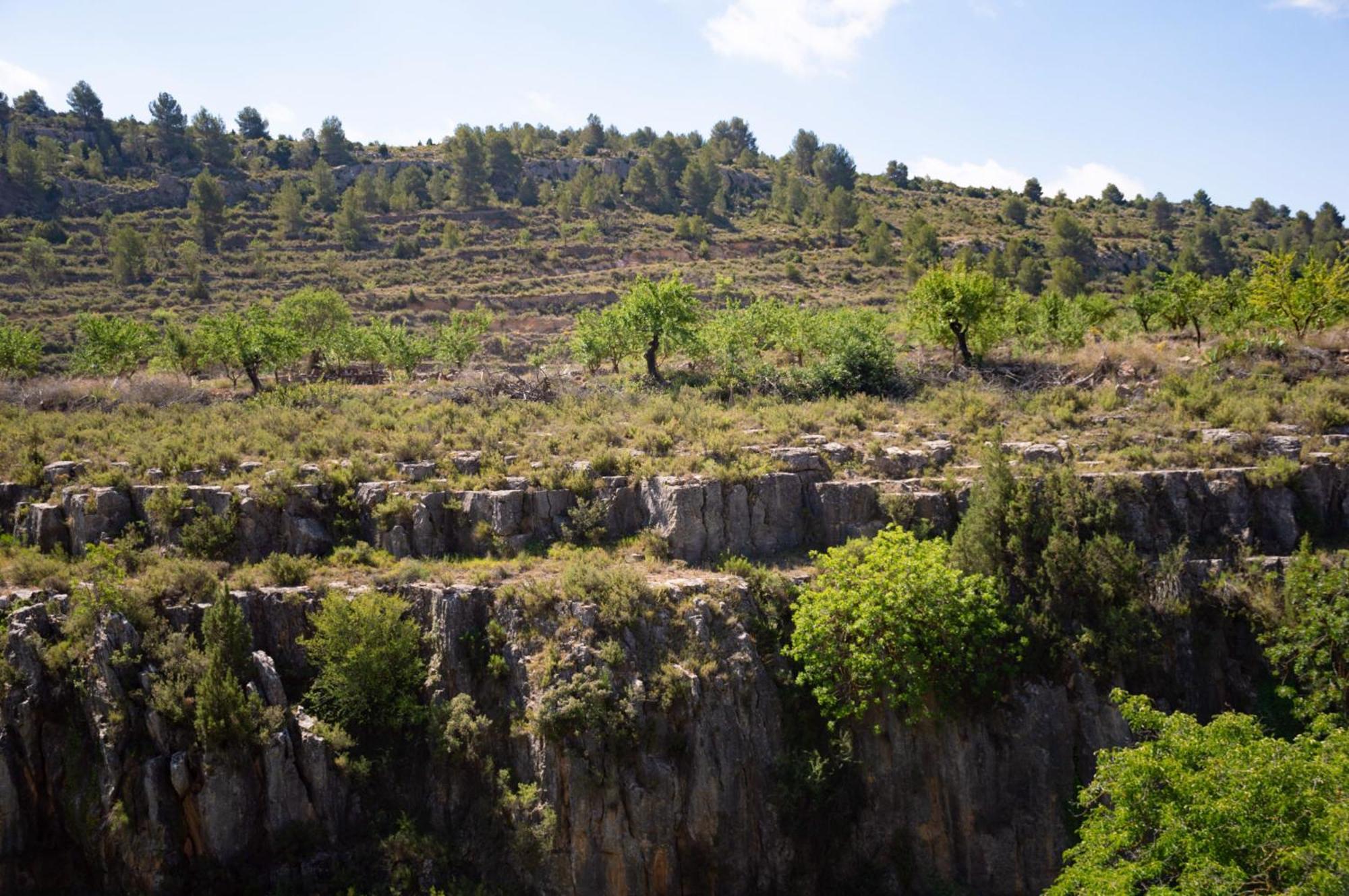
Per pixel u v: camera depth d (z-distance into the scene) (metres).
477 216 146.38
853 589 27.22
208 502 32.50
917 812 26.62
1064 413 37.50
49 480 33.88
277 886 23.77
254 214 140.75
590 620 27.05
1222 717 18.58
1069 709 26.62
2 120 159.88
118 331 59.28
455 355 61.91
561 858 24.53
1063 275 104.69
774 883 25.62
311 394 47.38
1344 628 24.48
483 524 32.22
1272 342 41.25
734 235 144.12
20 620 25.80
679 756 25.50
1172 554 28.50
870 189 181.50
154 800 23.73
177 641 25.86
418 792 26.05
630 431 38.50
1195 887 15.42
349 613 26.56
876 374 44.84
